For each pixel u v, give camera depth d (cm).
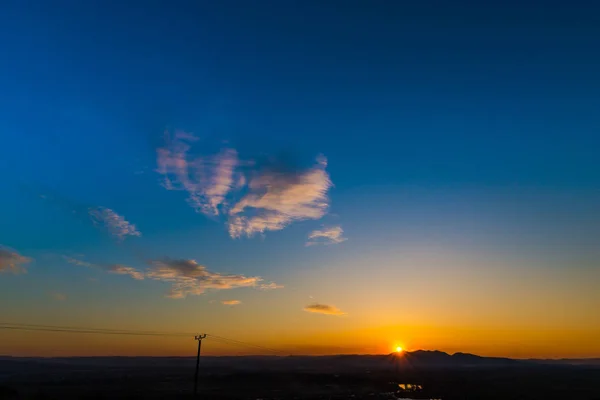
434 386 18038
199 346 8188
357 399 13200
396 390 16262
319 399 12838
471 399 13388
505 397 13362
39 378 19675
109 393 11662
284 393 14525
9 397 10156
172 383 16588
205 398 11456
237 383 17050
